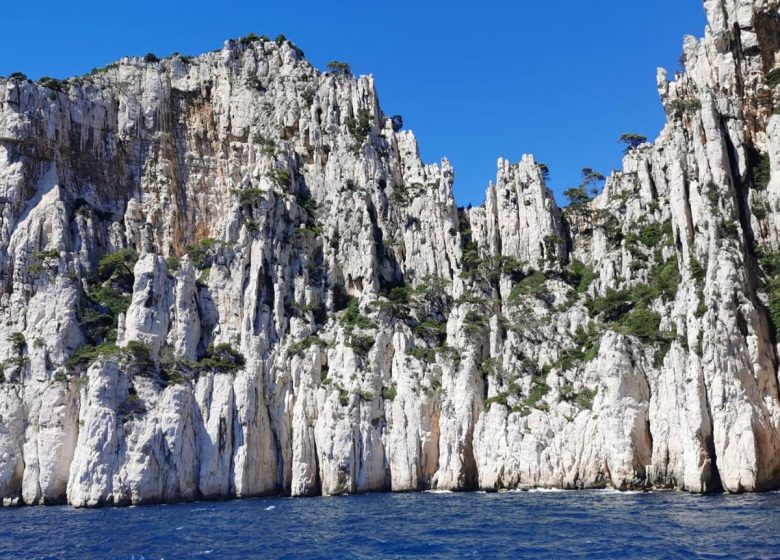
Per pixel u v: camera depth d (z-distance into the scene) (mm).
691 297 117250
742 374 109625
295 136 189000
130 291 161125
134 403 131000
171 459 129625
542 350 143375
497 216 175000
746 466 105250
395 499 121875
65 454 130875
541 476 125812
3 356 142000
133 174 179375
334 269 165250
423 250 173625
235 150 189375
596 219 168875
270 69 198500
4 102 163625
